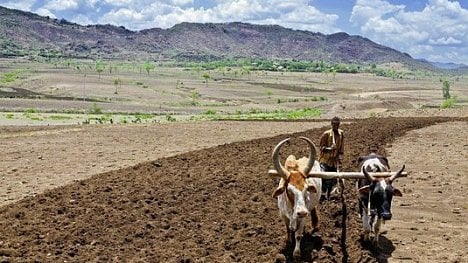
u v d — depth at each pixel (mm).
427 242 11758
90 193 15312
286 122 40312
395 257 10844
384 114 50688
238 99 136125
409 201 15227
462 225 13070
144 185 16281
